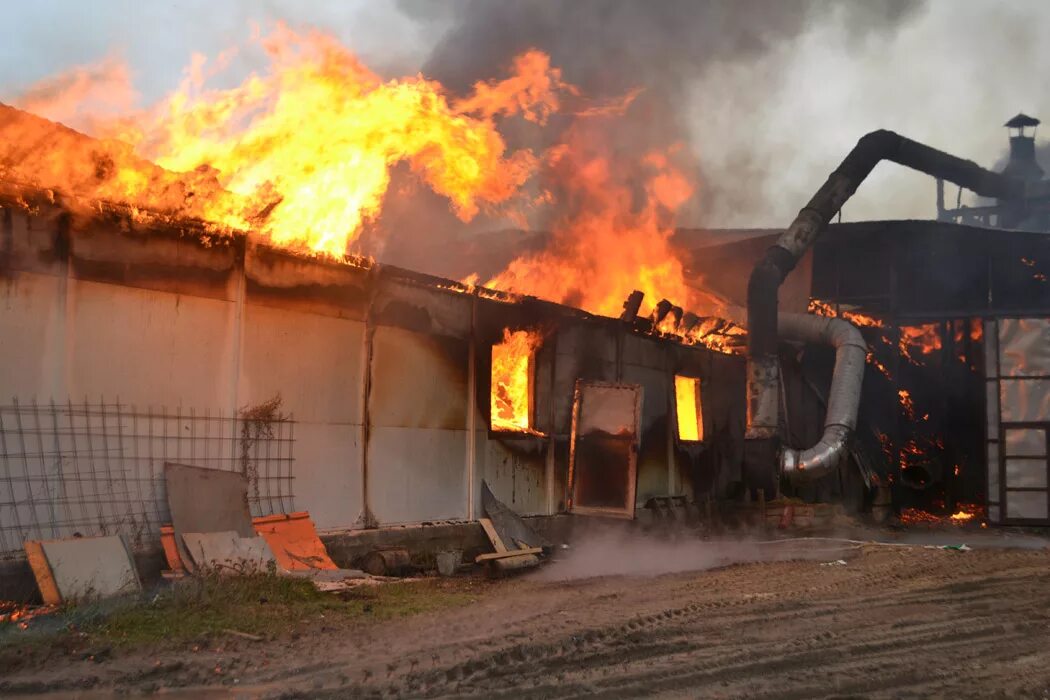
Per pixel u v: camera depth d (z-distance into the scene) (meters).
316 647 6.89
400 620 8.08
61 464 8.77
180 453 9.80
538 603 9.23
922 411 25.23
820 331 22.53
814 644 7.30
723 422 21.84
